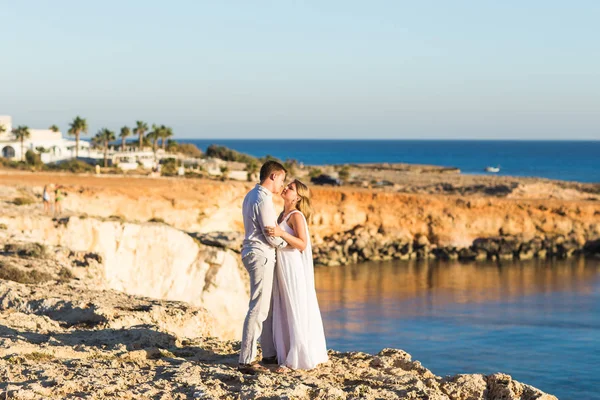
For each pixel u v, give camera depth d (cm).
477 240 7400
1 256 1634
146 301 1142
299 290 679
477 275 5997
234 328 2572
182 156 12656
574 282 5641
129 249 2566
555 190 9975
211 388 593
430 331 3753
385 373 703
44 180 5788
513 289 5250
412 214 7356
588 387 2784
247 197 673
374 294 4916
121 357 719
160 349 776
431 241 7338
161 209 5647
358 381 658
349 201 7231
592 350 3369
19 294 1122
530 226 7562
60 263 1673
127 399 558
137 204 5547
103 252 2527
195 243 2659
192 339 866
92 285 1491
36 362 669
